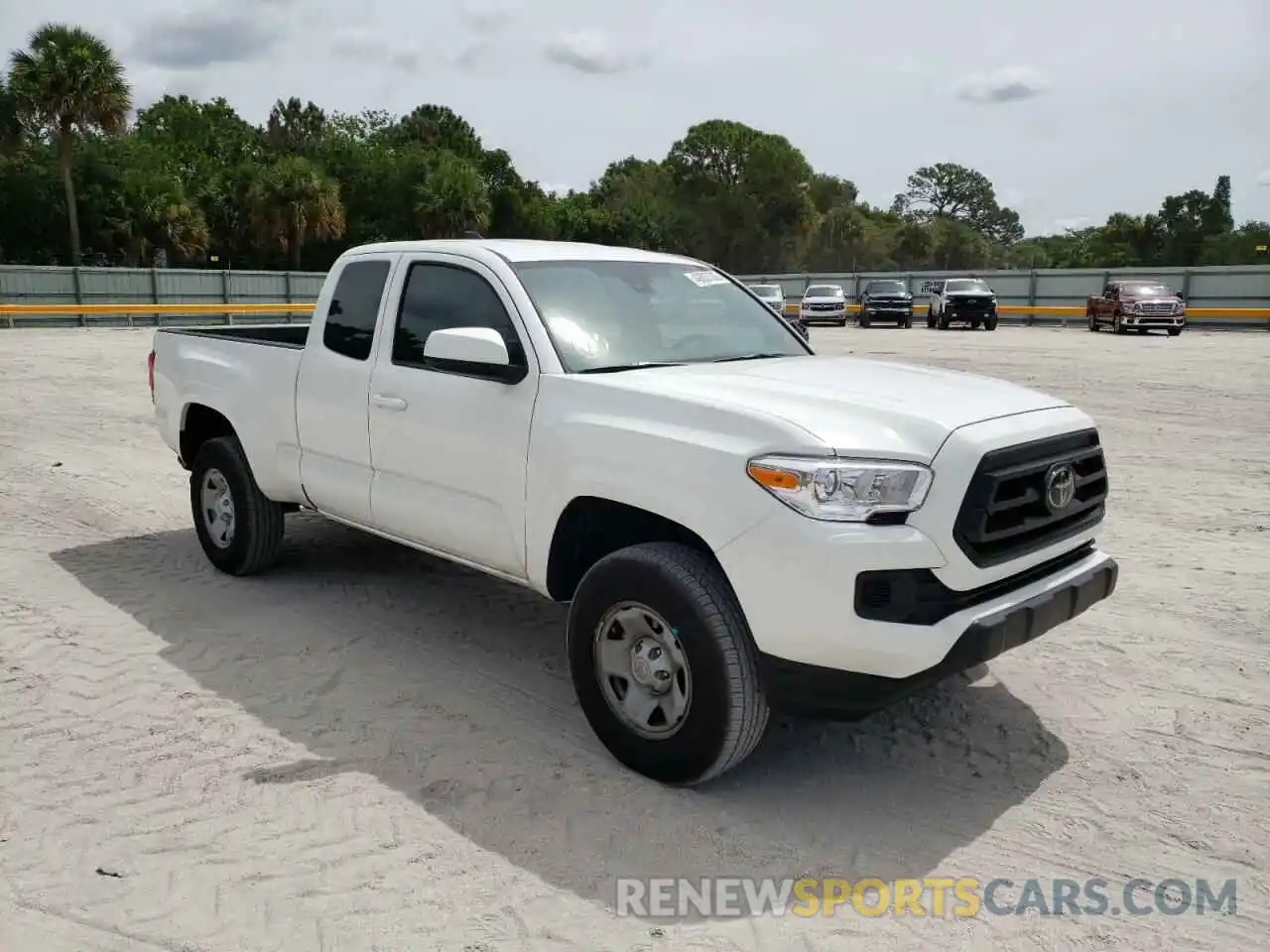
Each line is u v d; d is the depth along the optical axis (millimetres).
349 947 2861
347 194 60062
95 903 3045
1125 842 3418
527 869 3227
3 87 42250
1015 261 124500
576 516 4004
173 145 57625
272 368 5457
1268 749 4039
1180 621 5426
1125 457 9961
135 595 5750
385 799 3623
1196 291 36750
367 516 4973
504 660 4879
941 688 4598
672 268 4992
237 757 3926
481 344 3971
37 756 3920
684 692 3576
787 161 82375
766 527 3291
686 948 2871
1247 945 2906
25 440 10617
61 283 34969
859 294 46219
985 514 3324
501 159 72875
